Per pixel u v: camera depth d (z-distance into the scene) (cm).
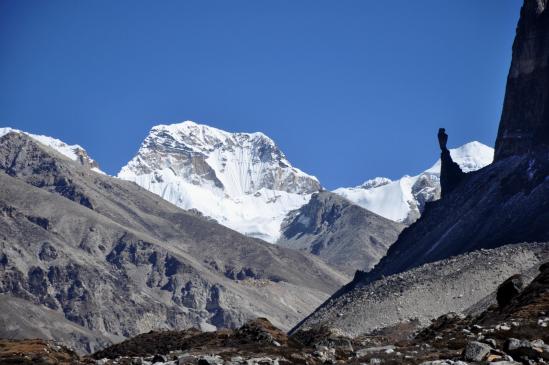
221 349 14250
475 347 10581
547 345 10988
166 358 12656
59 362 12594
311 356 13375
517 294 16788
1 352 13025
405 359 11781
